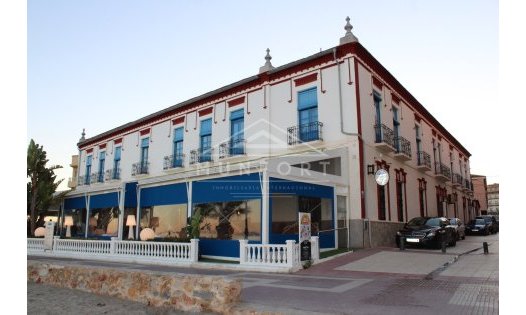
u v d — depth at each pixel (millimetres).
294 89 18344
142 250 14781
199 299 6281
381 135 17812
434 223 16000
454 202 30406
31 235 21500
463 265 10859
